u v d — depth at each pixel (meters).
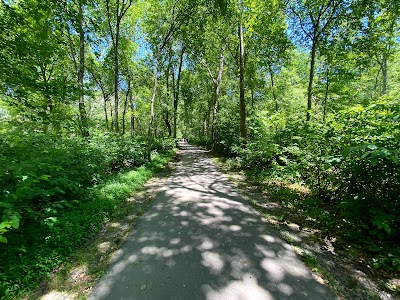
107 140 8.95
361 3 9.03
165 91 21.38
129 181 7.07
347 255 3.14
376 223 3.05
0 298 2.27
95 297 2.38
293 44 12.16
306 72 18.88
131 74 17.98
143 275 2.73
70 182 4.61
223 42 15.48
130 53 17.81
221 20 12.74
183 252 3.23
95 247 3.43
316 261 3.01
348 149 3.30
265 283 2.56
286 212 4.85
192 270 2.80
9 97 5.04
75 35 11.23
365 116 4.09
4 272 2.51
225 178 8.59
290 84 20.42
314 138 5.24
